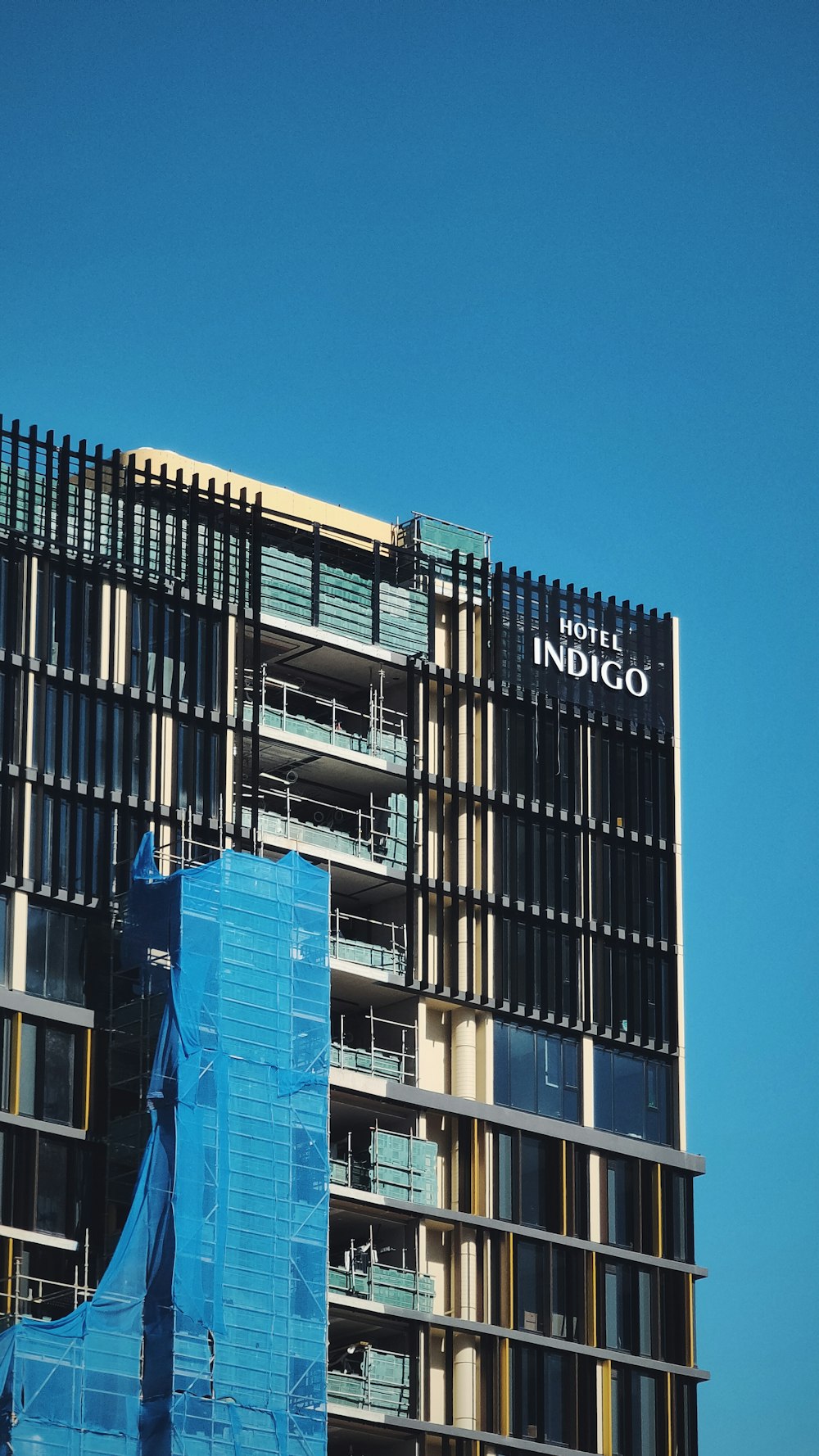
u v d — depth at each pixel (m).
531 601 148.25
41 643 130.88
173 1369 123.44
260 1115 129.38
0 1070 125.50
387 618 144.25
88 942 129.25
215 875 130.50
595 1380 137.75
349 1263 133.88
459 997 139.75
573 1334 138.25
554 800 145.25
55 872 128.75
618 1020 144.12
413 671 143.12
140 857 129.25
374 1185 134.75
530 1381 136.38
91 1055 127.69
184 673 135.00
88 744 131.00
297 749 138.88
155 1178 125.81
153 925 129.38
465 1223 136.50
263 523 143.00
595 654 149.12
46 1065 126.62
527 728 145.62
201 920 129.50
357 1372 134.62
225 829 134.12
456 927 141.00
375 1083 136.00
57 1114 126.56
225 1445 124.25
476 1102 138.62
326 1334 129.00
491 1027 140.50
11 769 128.62
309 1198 129.88
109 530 136.38
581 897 144.50
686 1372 140.62
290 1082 130.75
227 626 136.62
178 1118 126.56
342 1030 138.00
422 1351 134.38
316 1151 130.75
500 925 142.00
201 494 139.12
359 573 146.25
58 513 132.88
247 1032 129.88
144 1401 123.56
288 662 142.75
